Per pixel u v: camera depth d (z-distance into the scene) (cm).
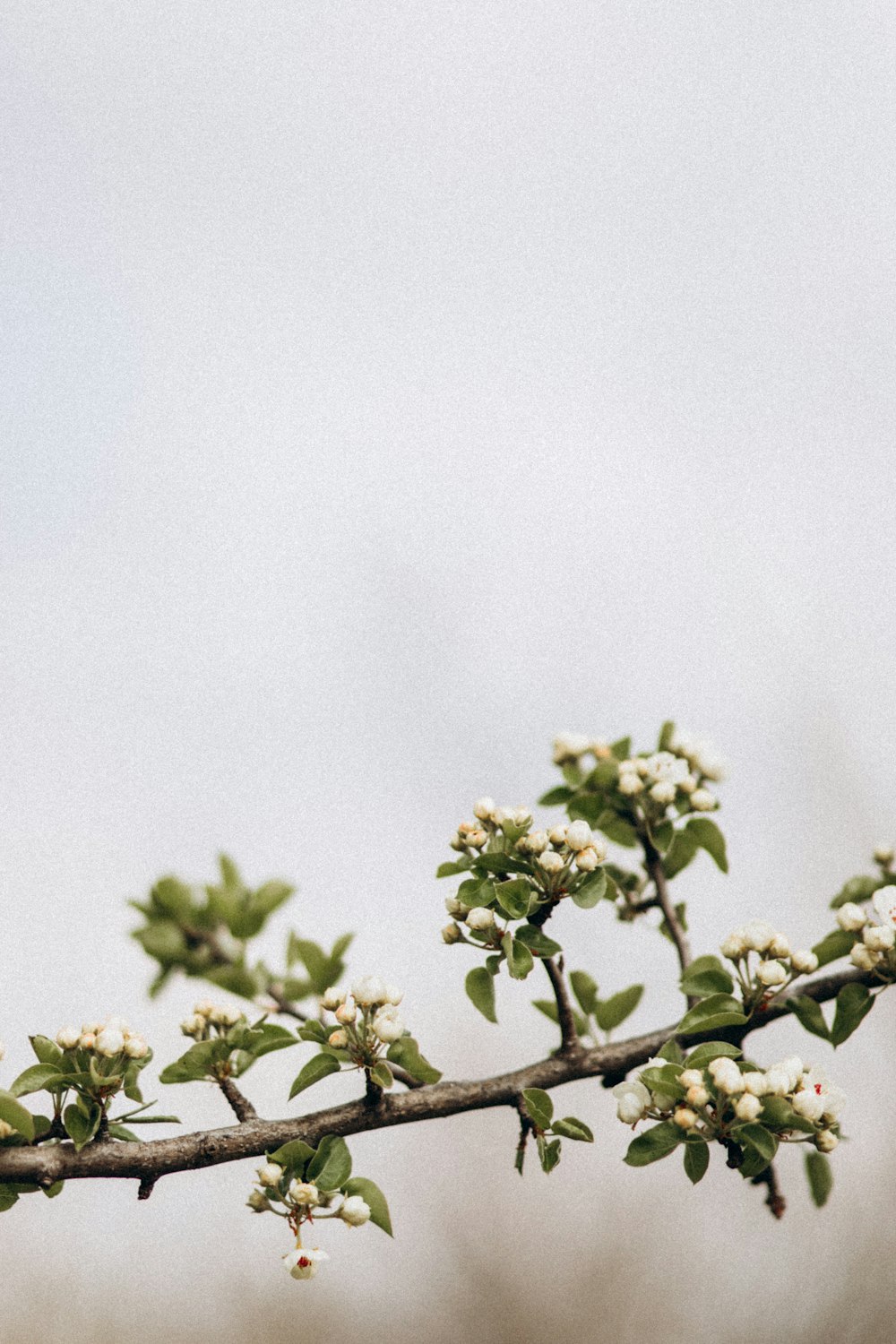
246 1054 121
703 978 125
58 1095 119
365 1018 121
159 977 128
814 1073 121
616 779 132
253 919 127
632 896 133
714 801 130
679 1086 119
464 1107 122
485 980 122
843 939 126
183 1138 119
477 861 122
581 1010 129
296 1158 119
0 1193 119
